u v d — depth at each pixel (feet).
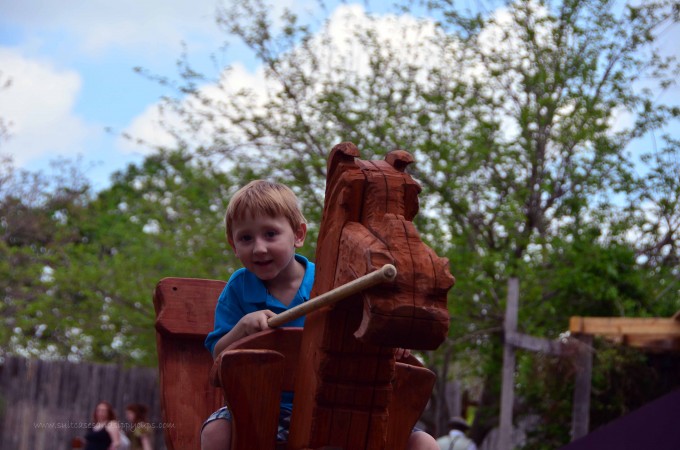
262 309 10.02
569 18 34.09
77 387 44.14
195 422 11.80
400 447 9.16
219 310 10.23
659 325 26.35
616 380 30.86
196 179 38.37
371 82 36.06
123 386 44.91
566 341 28.81
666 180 33.55
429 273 7.33
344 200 8.21
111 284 41.75
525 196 33.50
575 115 33.47
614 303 32.68
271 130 35.63
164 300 12.17
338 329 8.22
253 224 9.57
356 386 8.39
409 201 8.28
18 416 42.98
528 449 33.73
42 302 43.83
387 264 7.05
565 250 32.96
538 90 34.17
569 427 32.81
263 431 8.69
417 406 9.21
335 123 36.19
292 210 9.79
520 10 33.96
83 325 42.32
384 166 8.48
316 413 8.37
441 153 33.06
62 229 57.57
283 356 8.75
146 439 33.63
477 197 34.58
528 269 31.01
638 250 35.06
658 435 17.61
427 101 34.47
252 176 36.63
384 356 8.38
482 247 33.81
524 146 33.71
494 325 34.50
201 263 38.06
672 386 30.37
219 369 8.60
